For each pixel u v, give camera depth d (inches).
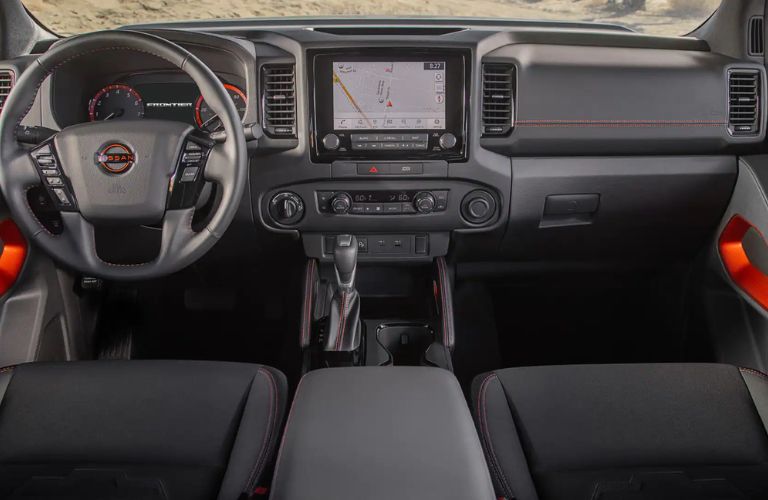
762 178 72.1
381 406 38.4
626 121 73.1
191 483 40.8
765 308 69.3
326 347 66.3
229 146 53.3
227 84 71.1
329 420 36.9
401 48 68.0
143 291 89.0
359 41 67.6
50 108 68.6
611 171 74.9
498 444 45.5
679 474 42.3
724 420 47.3
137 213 52.9
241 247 78.4
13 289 65.2
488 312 96.8
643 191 76.5
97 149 51.9
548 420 47.5
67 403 48.0
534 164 74.0
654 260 86.4
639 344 93.5
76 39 51.6
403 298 84.7
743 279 73.7
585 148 74.0
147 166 52.2
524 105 71.8
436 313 78.5
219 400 48.6
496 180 73.6
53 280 70.9
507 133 72.7
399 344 79.7
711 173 75.7
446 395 40.0
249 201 73.7
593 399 49.6
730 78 73.4
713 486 41.1
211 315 92.9
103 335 84.0
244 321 93.4
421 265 80.4
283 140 70.7
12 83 71.2
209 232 54.3
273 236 76.4
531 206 75.9
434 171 72.2
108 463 42.5
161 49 51.6
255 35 69.9
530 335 95.0
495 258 85.1
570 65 71.2
